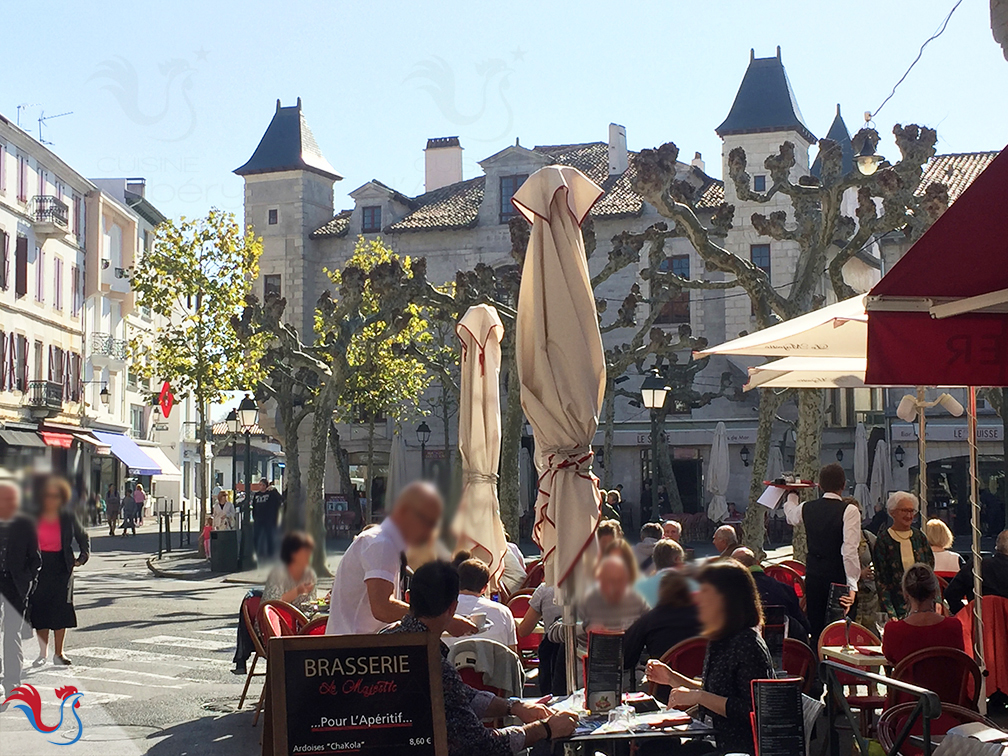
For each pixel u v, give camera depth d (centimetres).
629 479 4409
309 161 5019
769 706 441
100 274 5312
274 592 873
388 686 438
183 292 3459
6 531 297
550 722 475
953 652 624
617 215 4469
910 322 540
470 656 599
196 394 3425
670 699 516
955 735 478
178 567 2686
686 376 4250
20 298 4403
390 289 2384
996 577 918
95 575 2527
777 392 2111
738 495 4256
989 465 3894
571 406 634
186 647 1342
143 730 851
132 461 5512
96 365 5344
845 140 4738
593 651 524
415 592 462
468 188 5159
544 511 644
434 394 4794
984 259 523
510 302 2372
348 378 2728
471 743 450
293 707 430
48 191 4734
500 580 1051
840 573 977
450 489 594
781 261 4278
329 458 4891
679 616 636
